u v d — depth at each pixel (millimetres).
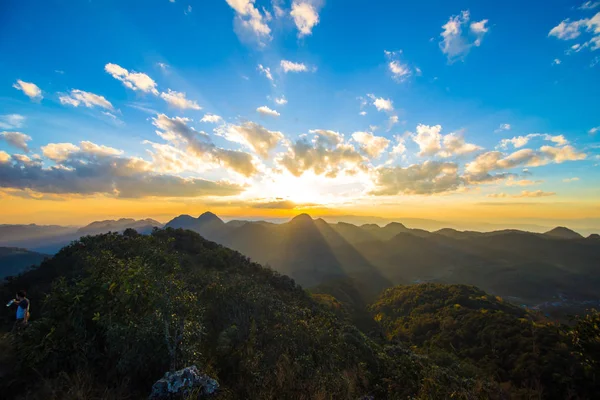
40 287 15281
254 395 6195
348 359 11258
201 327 8000
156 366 6371
